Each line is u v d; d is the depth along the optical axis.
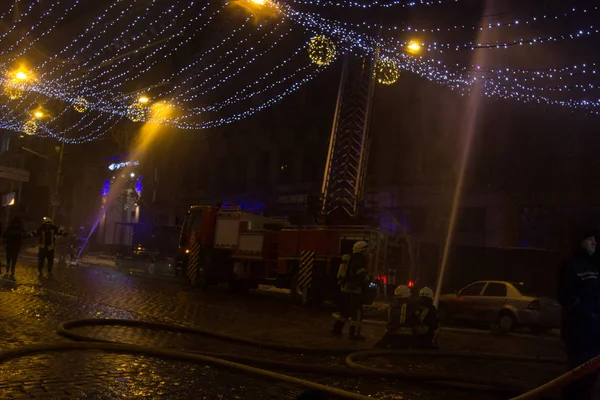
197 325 10.30
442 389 5.97
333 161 20.05
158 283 20.22
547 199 20.95
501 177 22.36
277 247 17.84
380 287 15.78
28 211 47.81
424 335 8.62
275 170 32.81
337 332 10.28
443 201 24.34
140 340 7.96
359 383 6.07
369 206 26.31
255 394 5.17
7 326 8.08
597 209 19.98
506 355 8.23
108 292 14.61
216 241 19.08
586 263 4.54
